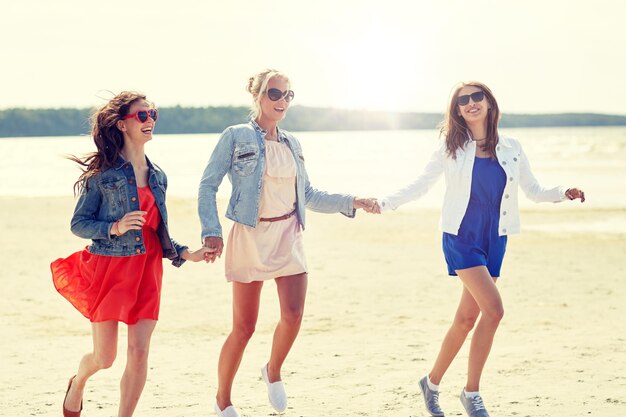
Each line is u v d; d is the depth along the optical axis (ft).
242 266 17.95
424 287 40.29
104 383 22.97
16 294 39.58
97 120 16.74
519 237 59.88
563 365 23.76
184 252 17.47
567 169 147.64
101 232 16.15
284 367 24.53
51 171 188.65
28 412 19.88
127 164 16.74
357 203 19.69
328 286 40.86
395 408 19.74
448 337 18.71
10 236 64.23
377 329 30.53
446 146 18.63
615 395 20.24
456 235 18.16
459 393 21.04
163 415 19.49
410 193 19.39
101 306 16.20
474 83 18.21
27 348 27.96
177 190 113.60
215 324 32.14
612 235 59.98
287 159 18.25
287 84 18.35
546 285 40.50
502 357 25.16
